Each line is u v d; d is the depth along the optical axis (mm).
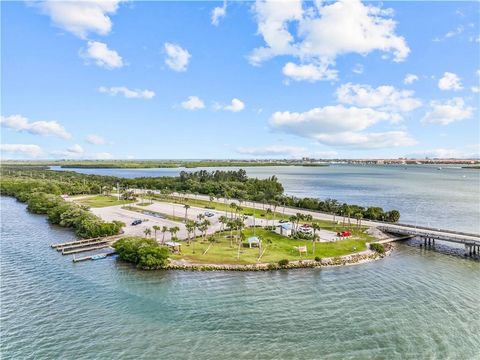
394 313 61875
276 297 68625
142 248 88312
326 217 147375
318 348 50812
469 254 100312
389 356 48969
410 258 96375
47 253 98562
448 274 83000
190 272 82938
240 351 50000
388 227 125000
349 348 50844
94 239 112000
